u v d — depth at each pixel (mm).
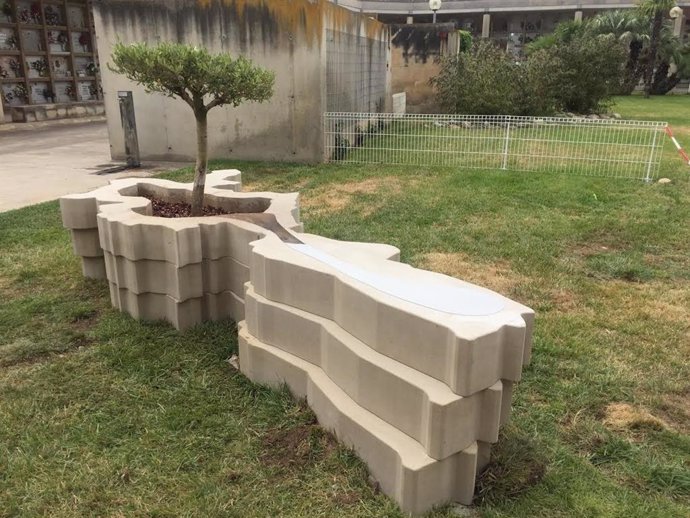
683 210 6262
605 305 3918
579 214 6164
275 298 2723
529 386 2910
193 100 3633
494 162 8984
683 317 3746
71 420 2631
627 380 2971
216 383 2920
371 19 12648
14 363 3158
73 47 17734
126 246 3445
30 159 10133
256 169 8742
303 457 2348
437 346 2006
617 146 10039
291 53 8930
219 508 2092
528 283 4281
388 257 2850
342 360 2357
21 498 2156
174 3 9000
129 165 9219
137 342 3344
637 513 2078
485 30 36750
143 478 2258
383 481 2135
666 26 30031
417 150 9625
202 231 3379
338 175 8180
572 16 37562
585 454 2420
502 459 2285
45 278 4359
